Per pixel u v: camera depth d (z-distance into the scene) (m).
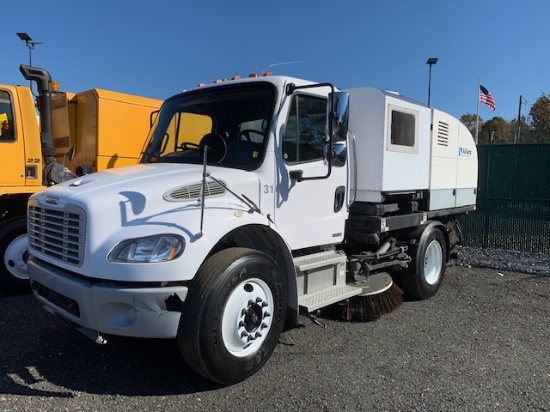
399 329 5.04
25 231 6.23
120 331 3.28
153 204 3.50
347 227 5.39
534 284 7.16
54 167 6.68
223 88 4.65
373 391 3.58
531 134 41.62
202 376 3.60
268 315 3.79
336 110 4.26
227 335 3.49
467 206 7.59
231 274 3.44
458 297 6.43
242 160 4.21
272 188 4.15
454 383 3.75
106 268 3.21
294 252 4.63
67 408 3.23
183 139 4.73
